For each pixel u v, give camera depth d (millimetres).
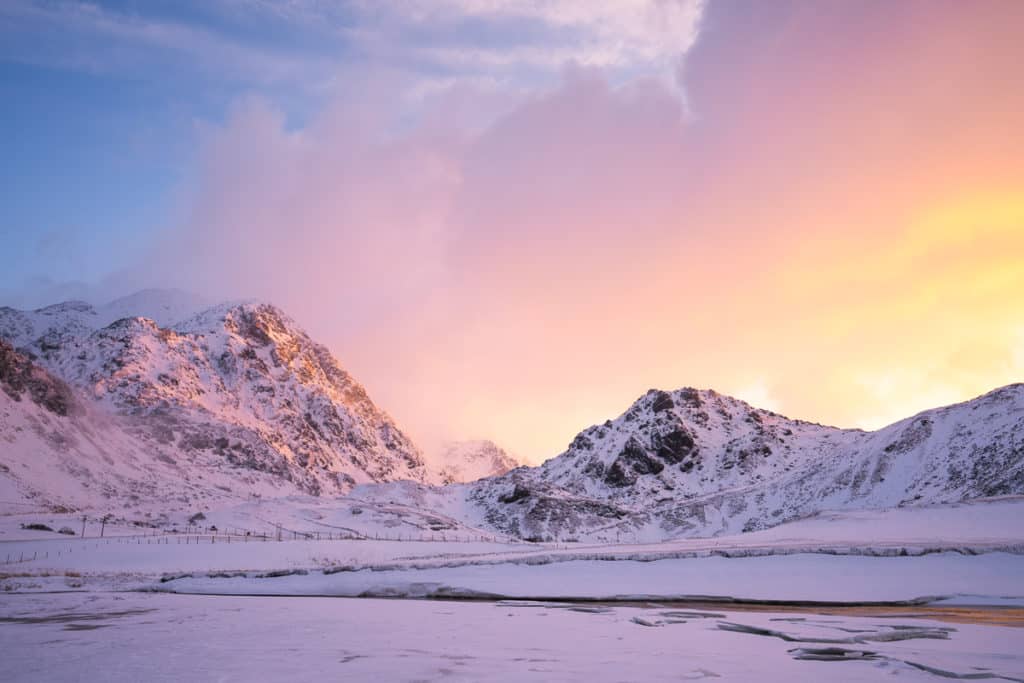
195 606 52719
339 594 64938
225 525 140125
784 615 44281
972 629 36406
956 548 64188
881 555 65000
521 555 81688
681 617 43156
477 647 31625
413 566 74625
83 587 72188
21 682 24688
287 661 28094
